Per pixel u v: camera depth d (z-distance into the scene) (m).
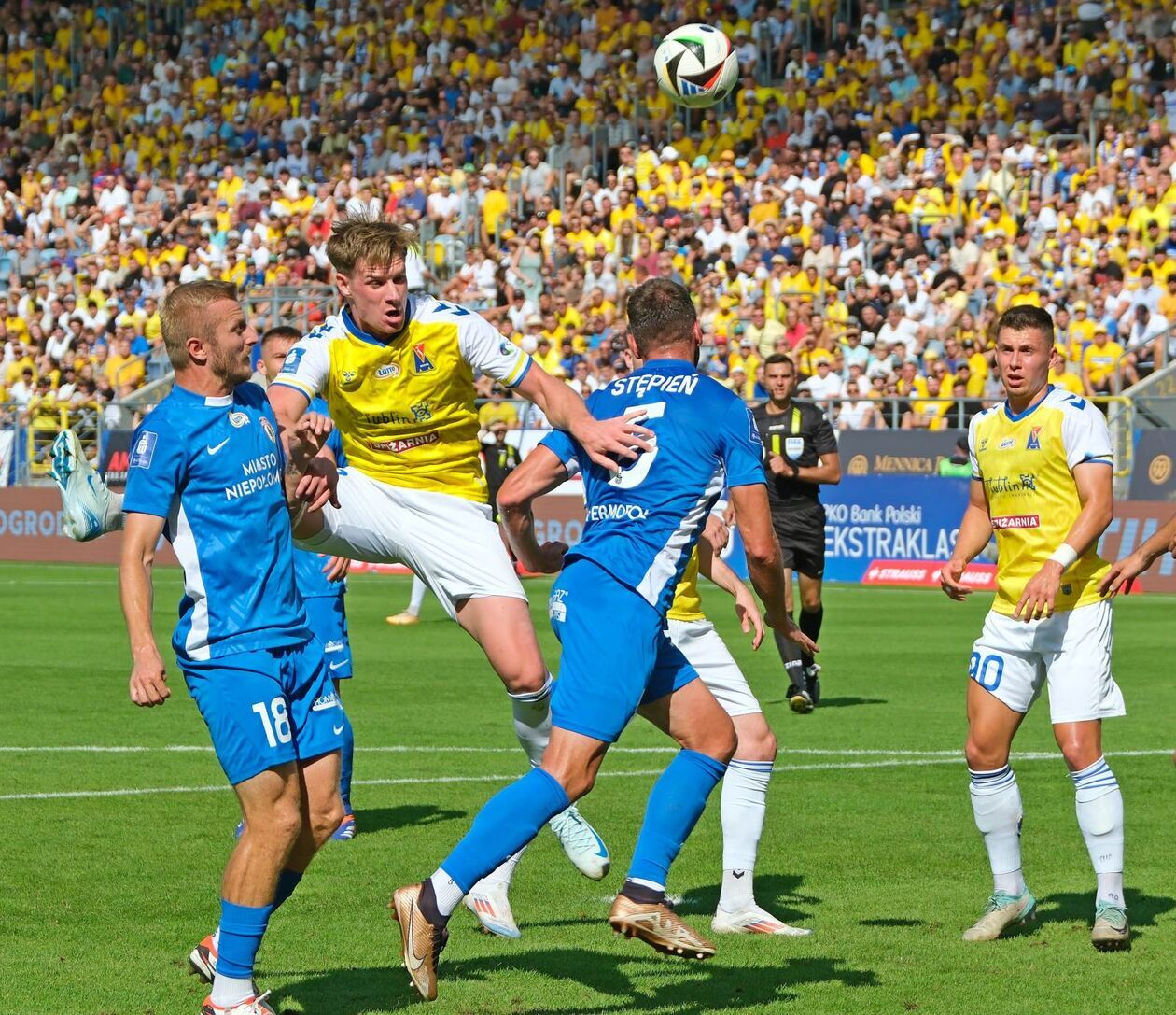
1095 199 86.56
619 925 16.25
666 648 17.33
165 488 16.09
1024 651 19.95
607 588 16.80
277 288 96.25
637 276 91.25
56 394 98.44
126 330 101.88
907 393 78.25
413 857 23.97
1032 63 98.06
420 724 36.97
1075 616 19.73
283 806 16.16
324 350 20.64
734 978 18.00
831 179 92.75
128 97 125.56
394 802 28.20
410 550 21.39
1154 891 22.06
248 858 16.05
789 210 93.12
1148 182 85.81
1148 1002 16.94
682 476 16.94
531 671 20.83
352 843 24.91
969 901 21.48
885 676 45.91
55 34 131.25
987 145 92.38
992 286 81.94
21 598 69.19
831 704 40.59
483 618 21.22
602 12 111.75
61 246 111.50
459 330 20.42
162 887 21.88
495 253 98.31
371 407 20.91
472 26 116.19
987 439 20.36
